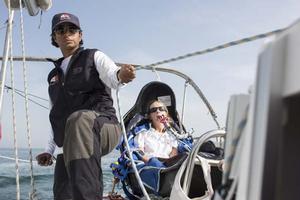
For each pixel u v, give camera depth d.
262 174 0.88
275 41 0.89
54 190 3.33
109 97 2.95
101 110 2.82
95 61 2.92
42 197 5.61
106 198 4.16
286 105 0.90
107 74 2.79
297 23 0.84
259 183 0.89
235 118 1.19
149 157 3.86
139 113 4.49
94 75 2.91
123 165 3.80
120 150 4.07
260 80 0.94
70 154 2.36
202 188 3.38
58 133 3.11
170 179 3.40
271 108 0.88
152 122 4.47
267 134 0.88
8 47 2.90
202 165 3.21
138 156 3.90
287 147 0.91
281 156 0.90
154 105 4.45
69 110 2.99
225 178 1.20
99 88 2.92
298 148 0.92
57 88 3.16
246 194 0.95
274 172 0.88
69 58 3.21
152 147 4.19
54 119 3.11
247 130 1.02
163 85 4.60
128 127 4.36
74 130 2.38
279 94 0.88
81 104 2.93
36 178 7.76
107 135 2.57
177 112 4.70
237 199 1.04
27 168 9.93
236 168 1.14
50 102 3.38
